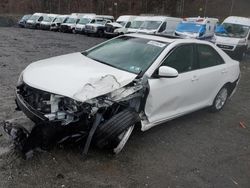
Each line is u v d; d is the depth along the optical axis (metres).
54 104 4.18
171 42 5.76
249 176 4.64
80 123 4.26
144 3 55.19
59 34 32.94
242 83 11.29
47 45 19.80
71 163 4.30
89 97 4.16
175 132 5.86
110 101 4.41
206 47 6.54
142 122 5.00
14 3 60.22
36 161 4.23
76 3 60.28
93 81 4.36
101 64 5.25
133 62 5.32
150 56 5.40
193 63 6.07
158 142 5.32
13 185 3.73
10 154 4.31
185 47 5.93
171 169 4.55
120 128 4.40
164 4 53.38
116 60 5.46
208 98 6.71
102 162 4.45
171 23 24.89
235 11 47.75
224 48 19.02
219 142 5.67
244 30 19.56
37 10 61.47
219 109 7.31
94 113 4.27
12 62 11.68
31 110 4.19
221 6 49.06
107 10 57.78
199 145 5.44
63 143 4.60
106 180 4.07
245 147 5.61
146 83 4.91
